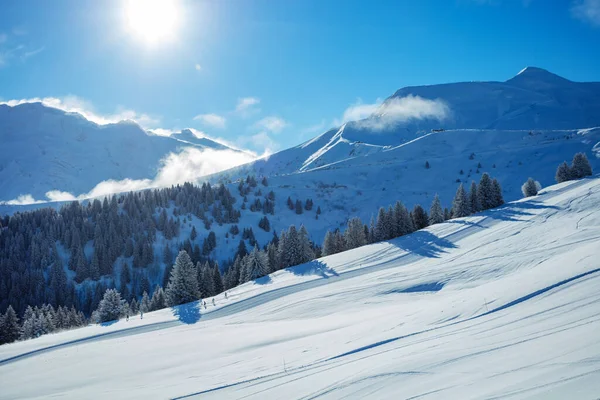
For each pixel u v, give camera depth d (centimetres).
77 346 3544
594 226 4522
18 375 2689
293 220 15175
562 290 1767
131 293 9275
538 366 1030
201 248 11719
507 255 4322
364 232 7988
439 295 3641
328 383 1355
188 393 1709
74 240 10856
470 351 1304
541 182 14350
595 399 764
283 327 3297
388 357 1488
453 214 7600
